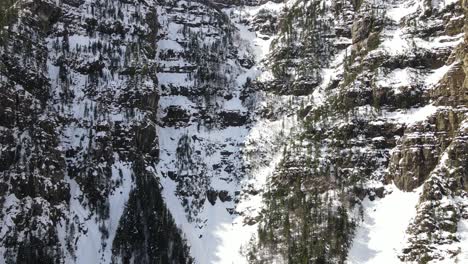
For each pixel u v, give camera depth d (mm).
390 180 159875
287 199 158875
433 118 162250
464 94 160500
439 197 144750
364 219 152625
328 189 159625
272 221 153875
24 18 177875
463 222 141000
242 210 164875
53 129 163000
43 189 151000
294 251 144375
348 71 185375
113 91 179375
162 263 147750
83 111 172875
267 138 180250
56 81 176375
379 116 169625
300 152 168375
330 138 170250
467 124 153625
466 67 161875
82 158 164375
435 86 168500
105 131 169000
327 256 142000
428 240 138875
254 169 173625
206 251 155500
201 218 164125
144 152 173375
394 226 148000
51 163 156500
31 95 163500
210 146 181625
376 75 175750
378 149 165250
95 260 147750
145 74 184250
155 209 155500
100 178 161875
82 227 153250
